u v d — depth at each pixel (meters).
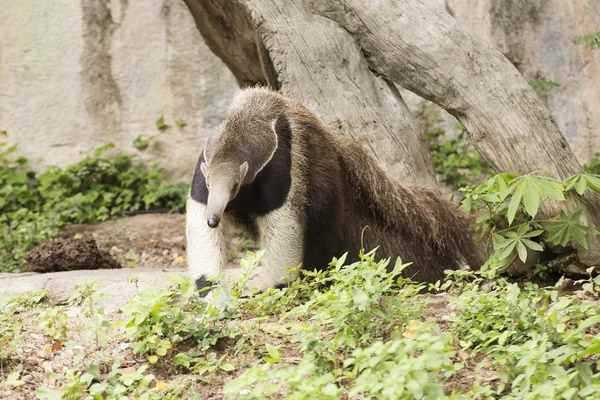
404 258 11.27
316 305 7.85
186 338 7.77
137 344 7.39
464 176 18.08
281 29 11.96
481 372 6.89
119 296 10.54
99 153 20.34
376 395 5.79
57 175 19.97
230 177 9.07
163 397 6.76
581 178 9.62
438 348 5.59
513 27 18.95
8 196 19.84
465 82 11.29
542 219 10.52
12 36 21.09
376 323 7.42
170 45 20.94
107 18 21.05
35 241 16.22
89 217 19.19
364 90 11.83
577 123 18.61
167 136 21.06
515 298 7.51
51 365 7.51
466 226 11.11
